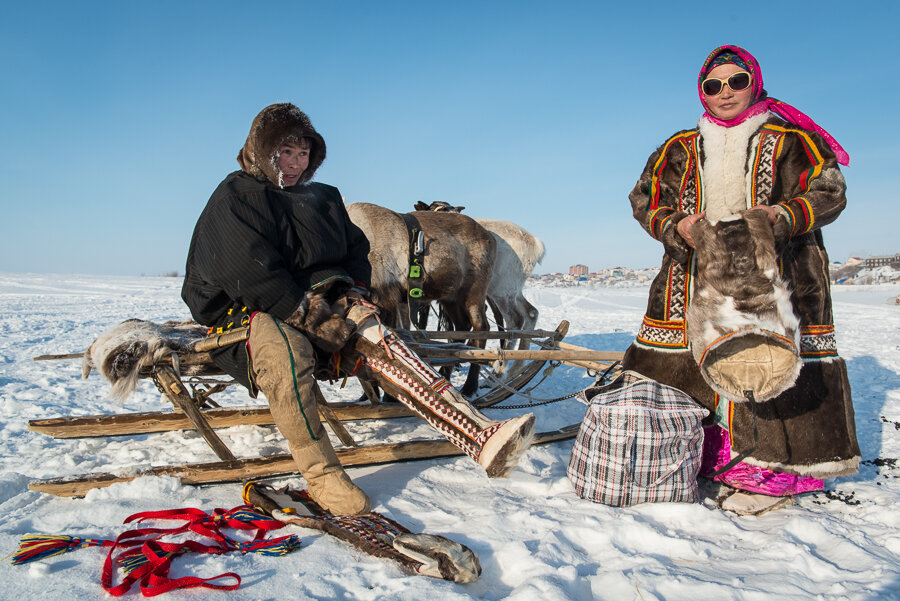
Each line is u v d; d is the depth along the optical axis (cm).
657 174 276
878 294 2805
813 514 255
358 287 302
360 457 301
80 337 962
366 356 268
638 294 3000
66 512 236
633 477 256
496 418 440
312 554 204
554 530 226
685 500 257
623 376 280
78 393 529
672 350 269
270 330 246
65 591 177
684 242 255
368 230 477
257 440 357
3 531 219
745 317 226
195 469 264
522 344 602
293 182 287
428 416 256
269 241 264
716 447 273
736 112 259
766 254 225
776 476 262
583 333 1145
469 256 535
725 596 185
